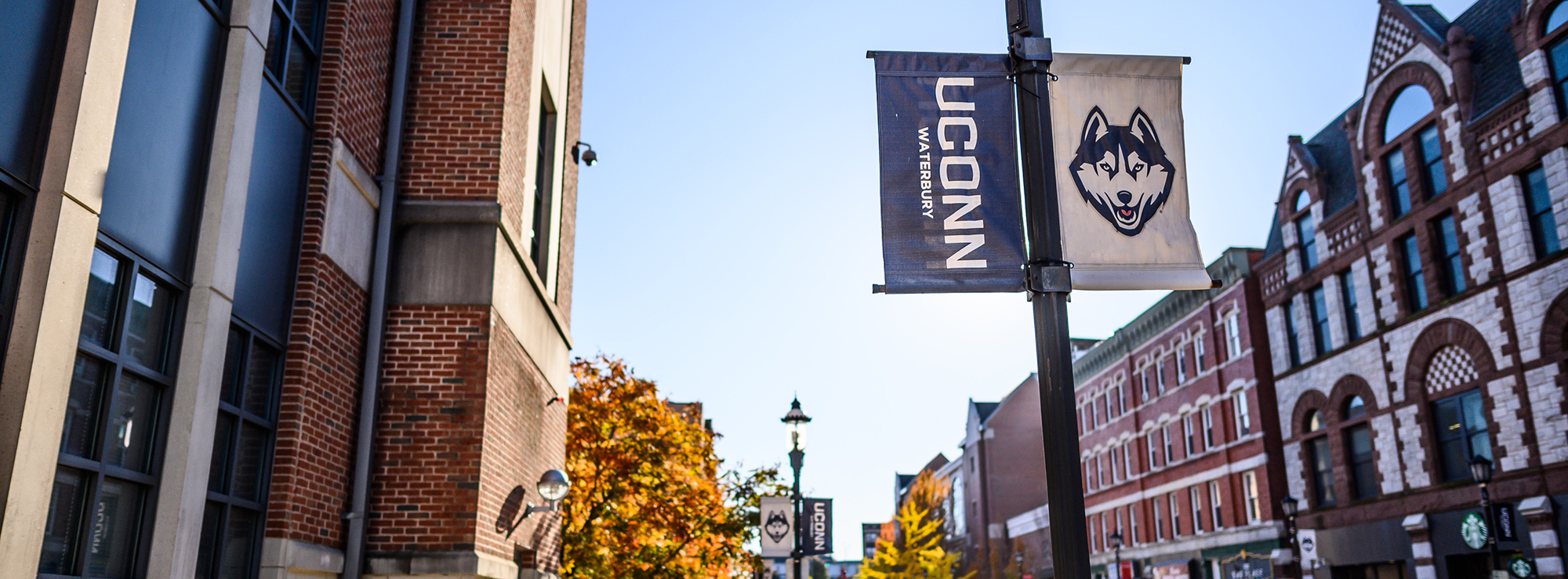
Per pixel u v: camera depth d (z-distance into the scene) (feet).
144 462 23.40
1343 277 103.04
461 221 36.42
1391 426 94.17
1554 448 76.02
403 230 36.32
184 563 23.68
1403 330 92.99
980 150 20.26
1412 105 93.04
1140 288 19.84
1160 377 140.05
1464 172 85.66
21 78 19.08
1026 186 19.95
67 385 19.65
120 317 22.07
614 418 64.18
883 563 148.87
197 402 24.11
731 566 79.30
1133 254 20.07
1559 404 75.77
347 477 33.04
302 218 30.73
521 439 41.34
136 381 23.12
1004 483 227.81
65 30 20.17
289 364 29.53
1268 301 115.34
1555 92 77.51
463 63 38.34
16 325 18.66
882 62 20.66
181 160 24.45
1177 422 134.41
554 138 50.62
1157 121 20.99
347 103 33.06
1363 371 98.22
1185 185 20.71
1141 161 20.70
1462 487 84.84
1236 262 119.65
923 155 20.15
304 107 31.40
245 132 26.53
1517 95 79.87
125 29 21.30
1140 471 144.66
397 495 33.94
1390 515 93.61
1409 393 91.91
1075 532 17.40
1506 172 81.25
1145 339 144.36
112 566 22.24
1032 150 20.06
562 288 53.26
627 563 65.51
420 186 36.88
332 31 32.53
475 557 33.24
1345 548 99.50
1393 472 93.56
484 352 35.32
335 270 32.07
